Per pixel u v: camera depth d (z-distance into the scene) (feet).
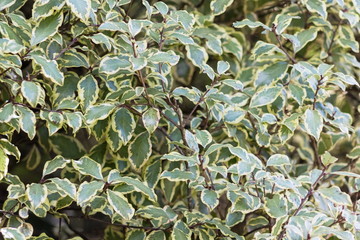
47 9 3.75
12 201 3.83
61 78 3.69
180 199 4.44
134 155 4.09
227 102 3.91
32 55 3.69
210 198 3.77
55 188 3.77
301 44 4.30
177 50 4.44
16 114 3.78
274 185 3.86
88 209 4.14
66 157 4.37
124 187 3.76
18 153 3.78
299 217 3.57
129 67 3.78
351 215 3.67
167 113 4.13
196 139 3.86
